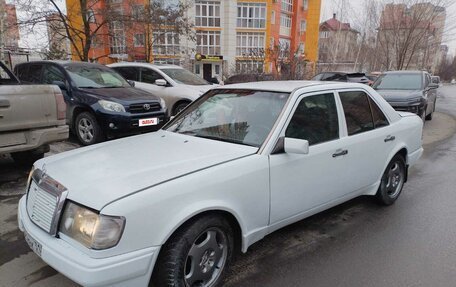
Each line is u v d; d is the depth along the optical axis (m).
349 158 3.63
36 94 4.75
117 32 18.48
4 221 3.85
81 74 7.72
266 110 3.26
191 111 3.85
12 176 5.30
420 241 3.60
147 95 7.53
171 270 2.38
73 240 2.23
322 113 3.46
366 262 3.20
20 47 18.39
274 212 3.00
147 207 2.21
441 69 76.75
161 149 3.03
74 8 19.25
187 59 35.19
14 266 3.02
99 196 2.22
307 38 47.72
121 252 2.13
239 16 39.00
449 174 5.92
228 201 2.62
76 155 3.00
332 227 3.90
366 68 37.66
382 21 28.05
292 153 2.94
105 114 6.73
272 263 3.16
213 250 2.64
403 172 4.62
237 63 18.39
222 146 3.04
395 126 4.33
